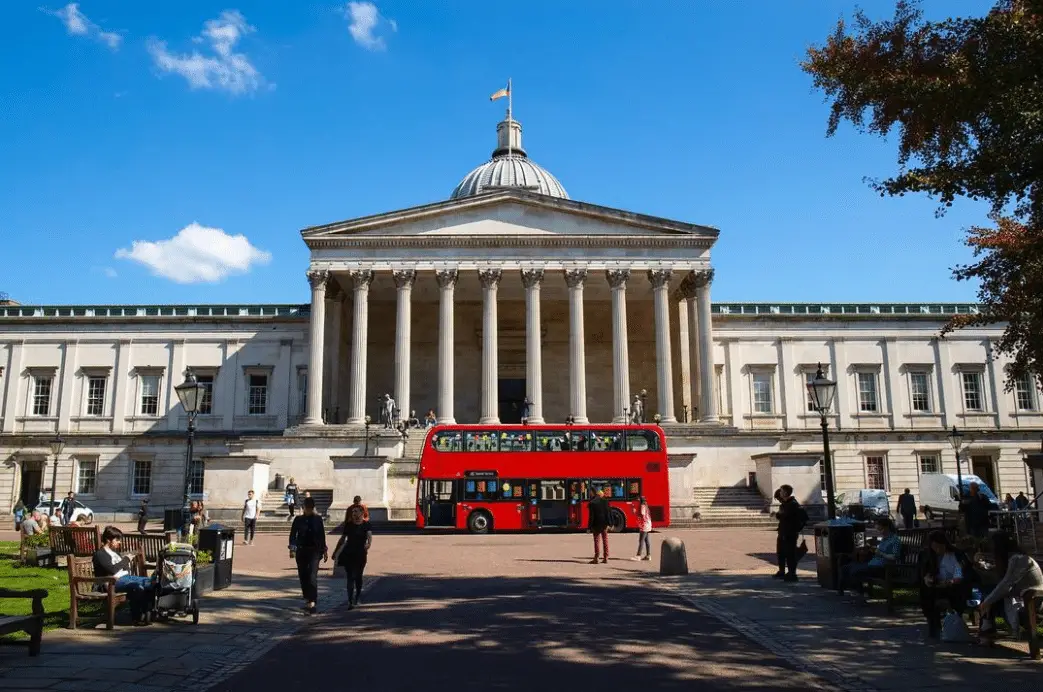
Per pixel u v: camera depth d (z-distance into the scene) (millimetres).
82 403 73500
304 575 19578
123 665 13922
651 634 16531
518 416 73188
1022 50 18656
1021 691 12422
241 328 74250
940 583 16391
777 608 19750
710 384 61875
